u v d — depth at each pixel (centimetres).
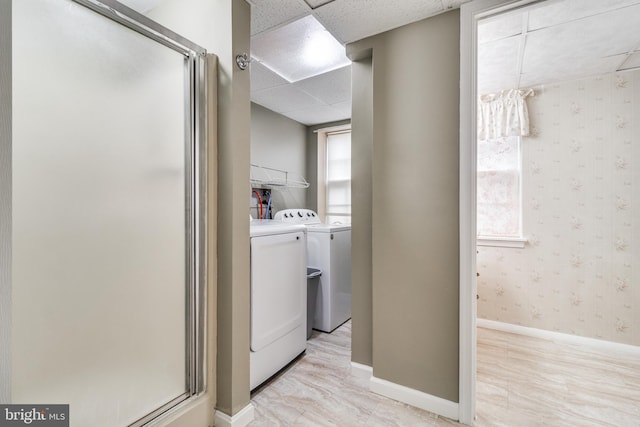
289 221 319
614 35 183
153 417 123
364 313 193
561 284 248
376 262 176
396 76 169
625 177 228
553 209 251
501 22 171
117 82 111
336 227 279
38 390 91
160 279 126
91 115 103
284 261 202
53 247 94
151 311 123
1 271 81
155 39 122
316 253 272
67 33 96
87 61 102
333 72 244
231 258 144
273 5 152
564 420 152
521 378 191
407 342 166
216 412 147
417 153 163
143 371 120
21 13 87
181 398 135
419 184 163
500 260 271
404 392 166
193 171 139
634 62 215
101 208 106
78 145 100
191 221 139
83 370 101
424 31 160
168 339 130
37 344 91
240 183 148
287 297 205
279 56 221
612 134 231
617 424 149
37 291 91
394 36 170
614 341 230
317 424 150
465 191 148
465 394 149
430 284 160
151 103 122
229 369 144
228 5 142
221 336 147
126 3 171
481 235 284
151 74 122
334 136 393
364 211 194
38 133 90
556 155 249
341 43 186
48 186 93
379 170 175
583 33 182
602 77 234
